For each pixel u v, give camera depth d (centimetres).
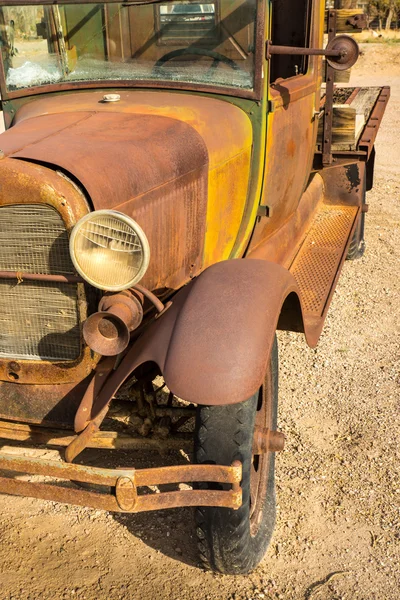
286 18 455
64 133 275
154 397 274
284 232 443
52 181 230
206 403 224
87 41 341
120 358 256
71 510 317
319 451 355
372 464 344
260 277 263
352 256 609
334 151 498
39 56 345
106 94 341
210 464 237
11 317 256
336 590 270
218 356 230
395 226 725
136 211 259
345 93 688
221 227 340
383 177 921
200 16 332
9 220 239
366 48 2195
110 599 264
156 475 233
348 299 542
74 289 245
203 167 306
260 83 340
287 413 388
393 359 450
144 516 313
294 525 305
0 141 264
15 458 242
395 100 1527
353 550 291
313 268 427
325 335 483
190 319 242
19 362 258
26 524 307
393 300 542
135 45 340
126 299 232
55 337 254
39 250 241
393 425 377
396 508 314
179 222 295
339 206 544
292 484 330
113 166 252
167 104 325
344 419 383
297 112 416
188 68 344
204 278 263
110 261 224
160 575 277
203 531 254
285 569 281
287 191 425
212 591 269
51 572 277
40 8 337
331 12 453
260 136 351
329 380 424
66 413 260
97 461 346
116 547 293
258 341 235
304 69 448
